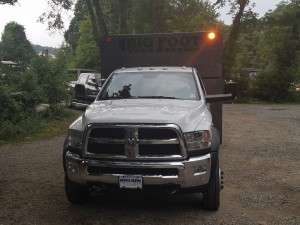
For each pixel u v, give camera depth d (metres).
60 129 9.74
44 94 10.91
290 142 8.20
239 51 21.83
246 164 6.18
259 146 7.73
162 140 3.56
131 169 3.59
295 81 24.00
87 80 13.62
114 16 21.09
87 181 3.70
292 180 5.26
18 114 9.14
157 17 20.55
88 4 19.05
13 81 10.50
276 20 23.08
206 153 3.73
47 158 6.50
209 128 3.82
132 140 3.57
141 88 4.71
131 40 7.31
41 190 4.71
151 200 4.37
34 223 3.66
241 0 20.50
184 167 3.54
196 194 4.57
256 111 15.87
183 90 4.66
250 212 4.02
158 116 3.66
